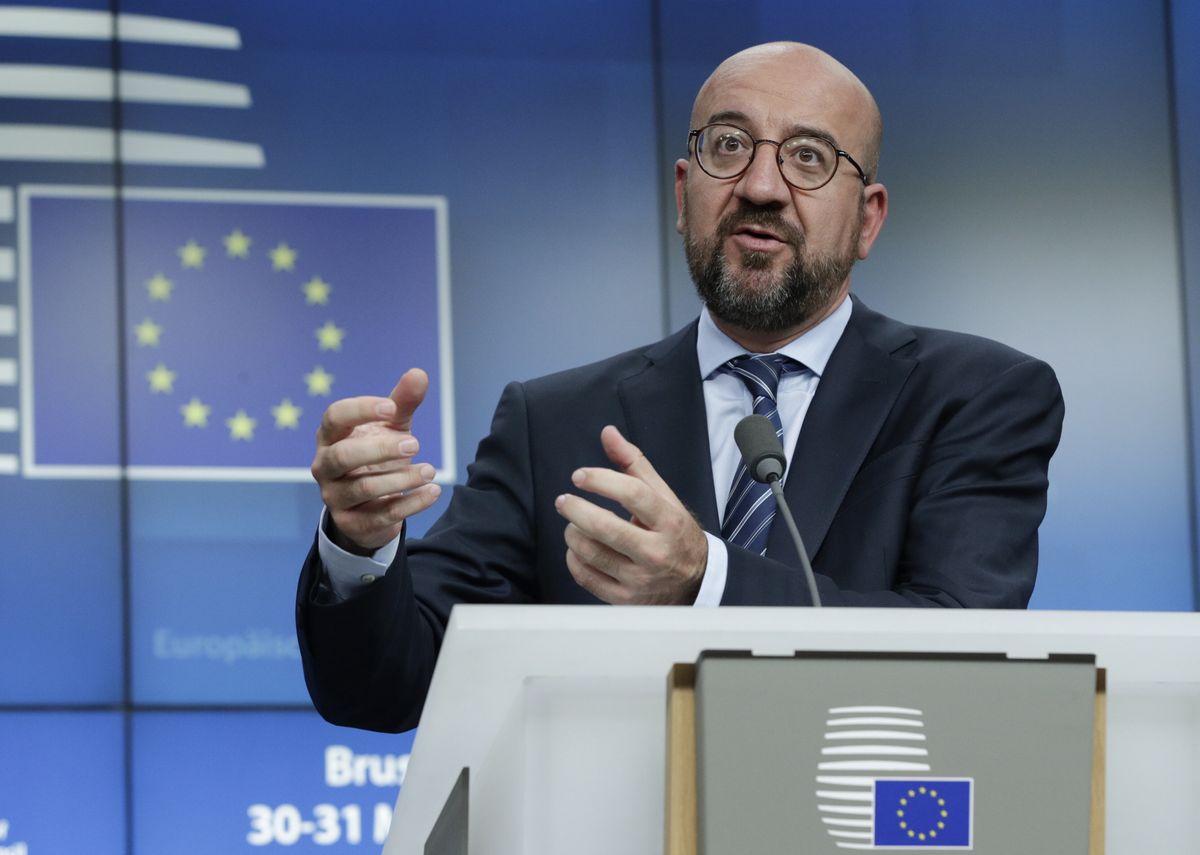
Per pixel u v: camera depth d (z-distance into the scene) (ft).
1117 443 54.29
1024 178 55.16
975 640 10.97
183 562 52.70
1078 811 10.84
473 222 54.24
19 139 53.26
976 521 21.58
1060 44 55.57
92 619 52.34
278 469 53.11
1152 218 55.11
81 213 53.26
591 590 15.99
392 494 17.52
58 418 52.70
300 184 53.93
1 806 51.49
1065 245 54.95
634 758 11.32
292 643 52.70
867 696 10.85
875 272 54.65
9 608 52.11
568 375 24.86
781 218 23.40
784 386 23.79
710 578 16.47
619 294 54.34
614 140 54.85
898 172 55.01
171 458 52.85
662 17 55.26
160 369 53.06
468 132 54.49
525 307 54.08
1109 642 11.05
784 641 10.94
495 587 22.72
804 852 10.68
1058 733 10.91
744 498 22.41
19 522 52.31
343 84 54.39
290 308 53.52
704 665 10.85
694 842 10.86
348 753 52.39
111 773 51.88
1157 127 55.42
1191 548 54.03
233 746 52.21
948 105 55.21
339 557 18.63
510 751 11.39
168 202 53.52
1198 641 11.05
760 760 10.76
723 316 23.62
